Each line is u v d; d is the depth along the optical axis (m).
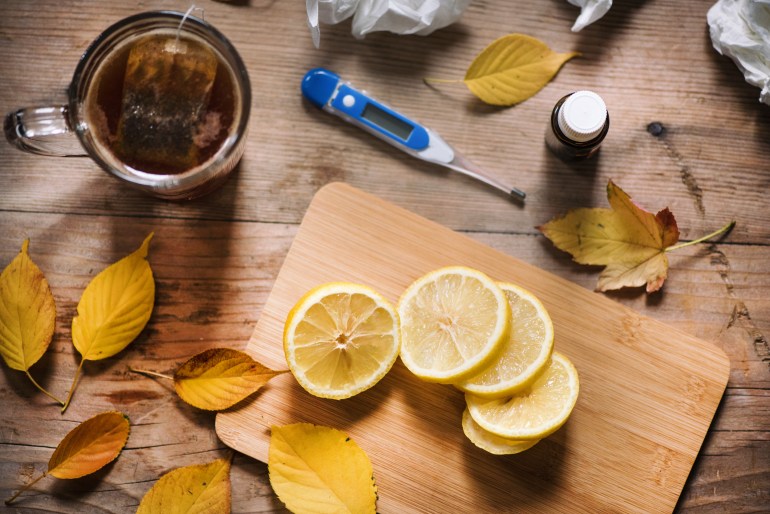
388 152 0.56
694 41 0.57
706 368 0.54
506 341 0.52
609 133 0.56
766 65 0.55
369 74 0.57
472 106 0.57
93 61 0.50
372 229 0.55
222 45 0.50
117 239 0.56
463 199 0.56
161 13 0.49
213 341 0.55
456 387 0.54
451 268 0.53
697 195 0.56
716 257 0.56
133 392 0.55
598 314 0.54
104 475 0.54
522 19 0.57
